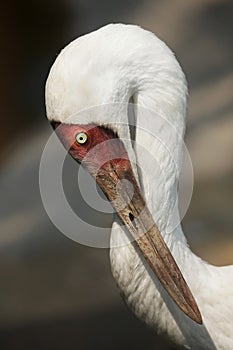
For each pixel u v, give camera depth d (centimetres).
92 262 1211
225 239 1189
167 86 654
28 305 1160
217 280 691
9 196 1371
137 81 644
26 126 1673
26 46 1762
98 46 630
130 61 636
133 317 1119
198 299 688
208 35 1638
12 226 1302
